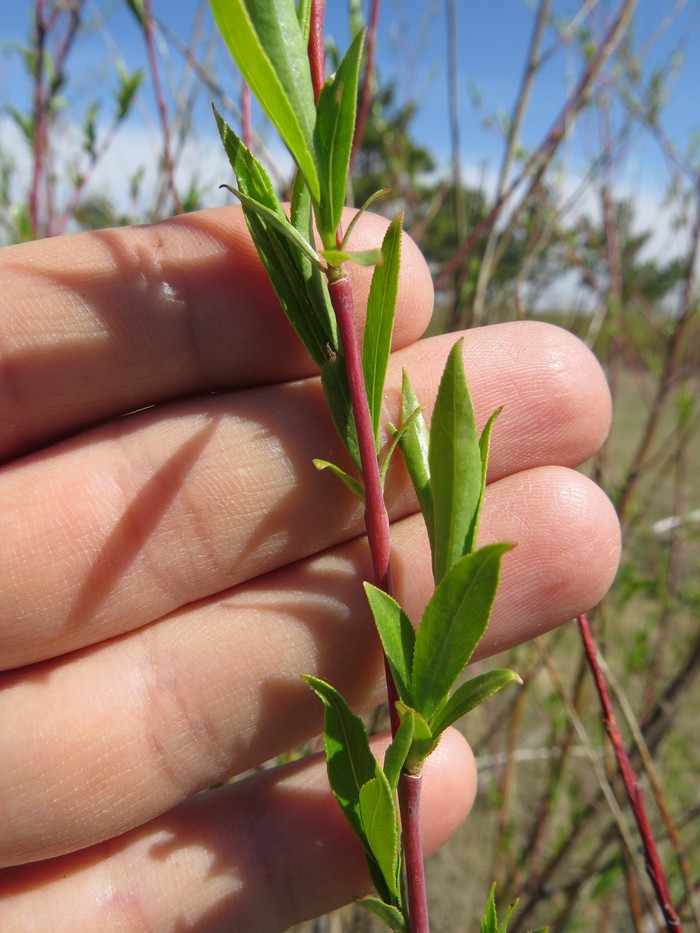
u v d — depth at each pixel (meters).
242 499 0.07
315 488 0.07
